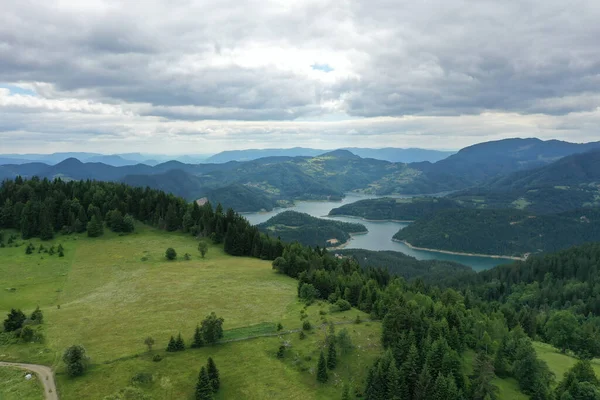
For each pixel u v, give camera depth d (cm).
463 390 8494
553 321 13025
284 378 8881
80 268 16062
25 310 11850
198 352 9556
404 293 13575
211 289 13950
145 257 17575
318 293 13775
